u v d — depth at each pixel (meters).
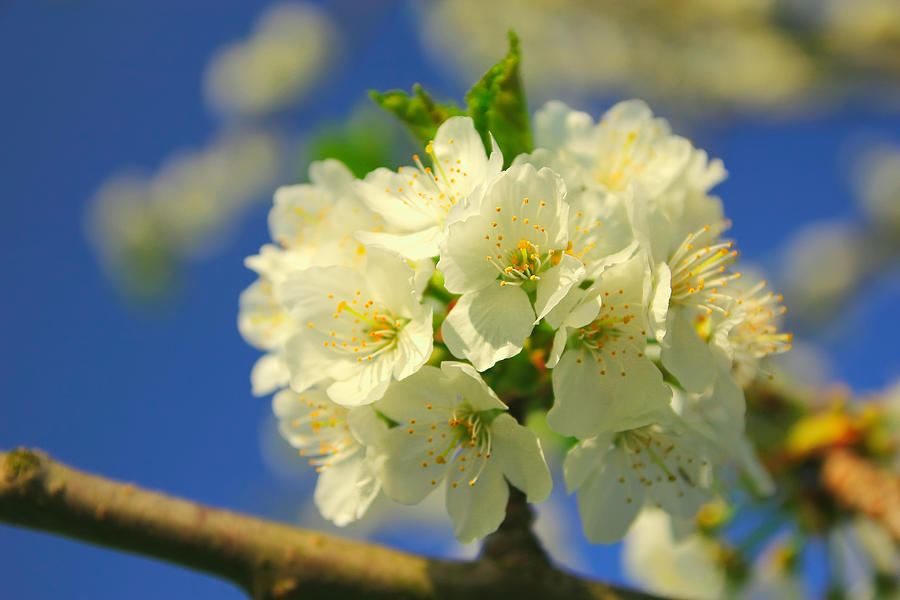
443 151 0.47
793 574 0.54
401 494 0.46
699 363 0.46
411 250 0.47
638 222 0.46
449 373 0.46
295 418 0.49
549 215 0.46
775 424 0.54
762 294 0.53
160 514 0.46
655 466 0.47
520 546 0.46
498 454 0.46
